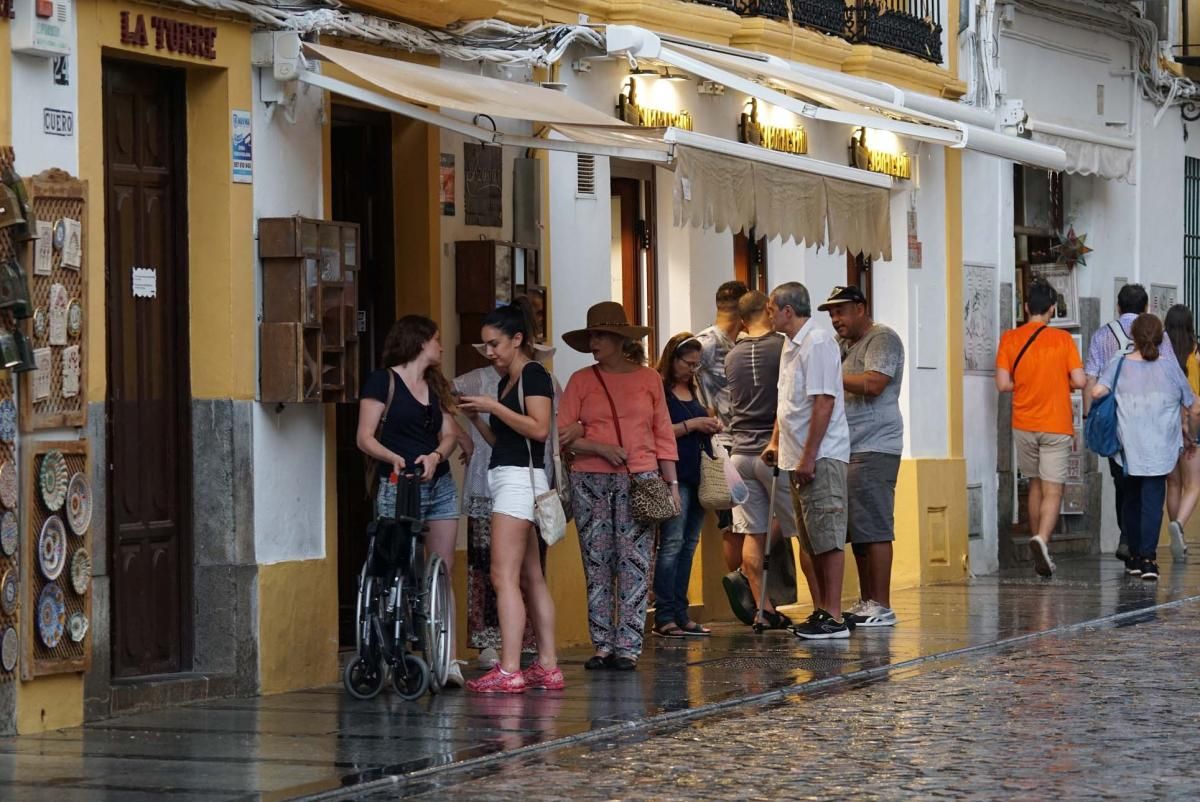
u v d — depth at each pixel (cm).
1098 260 3191
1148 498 2652
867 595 2116
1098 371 2742
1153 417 2631
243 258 1611
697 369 2064
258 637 1612
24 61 1411
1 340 1371
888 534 2102
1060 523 3095
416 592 1577
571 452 1755
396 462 1563
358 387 1753
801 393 1975
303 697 1598
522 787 1217
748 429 2073
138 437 1566
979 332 2847
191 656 1608
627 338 1759
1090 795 1171
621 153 1698
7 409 1380
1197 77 3488
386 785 1228
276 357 1617
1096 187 3194
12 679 1398
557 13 2023
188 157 1608
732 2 2291
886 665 1764
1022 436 2684
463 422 1769
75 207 1441
